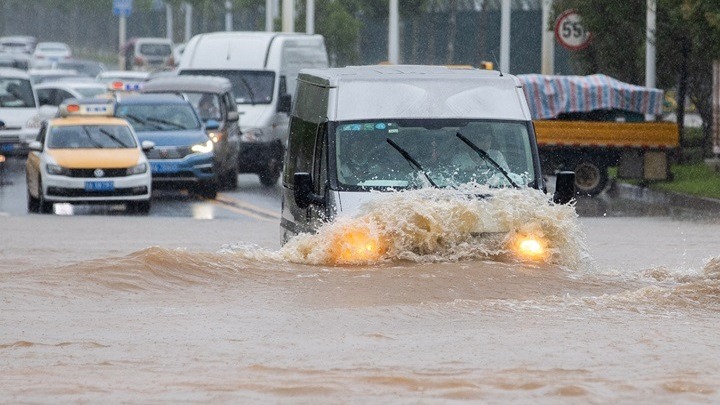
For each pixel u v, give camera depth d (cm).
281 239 4391
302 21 15325
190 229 5694
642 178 8181
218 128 8262
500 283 3161
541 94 8456
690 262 4222
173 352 2284
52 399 1781
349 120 3706
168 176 7650
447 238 3481
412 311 2795
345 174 3634
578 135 8175
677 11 7938
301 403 1738
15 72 10300
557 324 2617
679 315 2780
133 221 6106
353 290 3077
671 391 1806
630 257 4438
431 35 16225
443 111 3741
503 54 12200
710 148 9431
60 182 6775
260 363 2141
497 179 3653
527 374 1969
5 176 9319
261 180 8906
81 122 7181
